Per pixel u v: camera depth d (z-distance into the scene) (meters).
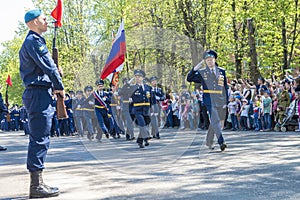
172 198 5.11
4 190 6.02
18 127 31.73
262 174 6.38
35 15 5.46
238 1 23.34
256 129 15.61
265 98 15.15
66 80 25.30
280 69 24.67
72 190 5.77
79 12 33.94
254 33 24.00
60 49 32.84
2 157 10.22
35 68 5.39
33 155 5.41
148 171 6.94
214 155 8.52
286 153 8.48
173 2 23.50
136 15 25.39
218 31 24.48
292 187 5.48
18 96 53.50
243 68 26.45
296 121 14.29
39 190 5.41
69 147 12.33
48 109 5.47
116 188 5.79
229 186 5.64
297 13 22.08
